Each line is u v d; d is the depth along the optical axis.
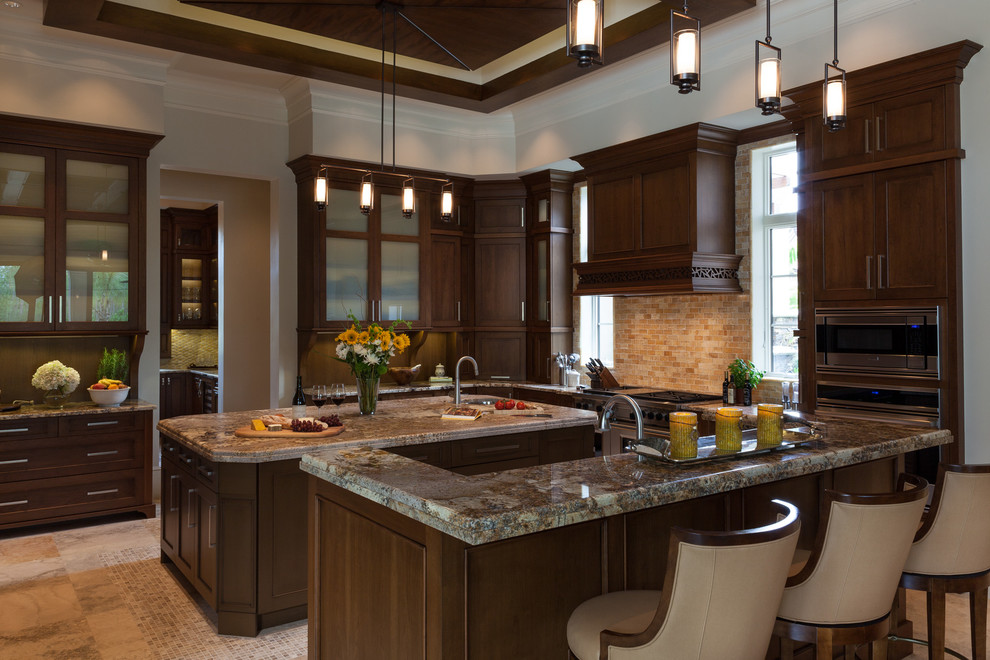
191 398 9.29
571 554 2.17
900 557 2.10
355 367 4.31
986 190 3.74
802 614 2.08
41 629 3.42
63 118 5.08
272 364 6.67
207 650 3.22
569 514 1.82
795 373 5.24
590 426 4.55
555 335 7.05
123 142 5.38
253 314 7.83
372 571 2.20
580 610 2.05
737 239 5.53
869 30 4.20
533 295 7.20
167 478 4.21
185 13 4.80
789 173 5.29
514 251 7.27
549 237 6.98
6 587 3.96
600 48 2.06
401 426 3.95
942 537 2.45
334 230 6.38
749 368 5.06
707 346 5.79
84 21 4.52
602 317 7.02
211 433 3.75
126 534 4.98
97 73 5.23
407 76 5.77
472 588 1.92
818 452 2.51
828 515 2.04
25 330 5.05
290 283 6.55
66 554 4.53
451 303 7.19
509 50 5.11
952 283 3.75
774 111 2.67
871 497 2.01
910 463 3.96
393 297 6.74
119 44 5.17
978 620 2.50
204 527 3.58
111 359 5.52
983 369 3.78
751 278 5.44
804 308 4.49
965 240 3.83
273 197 6.58
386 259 6.70
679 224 5.40
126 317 5.45
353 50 5.52
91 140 5.27
